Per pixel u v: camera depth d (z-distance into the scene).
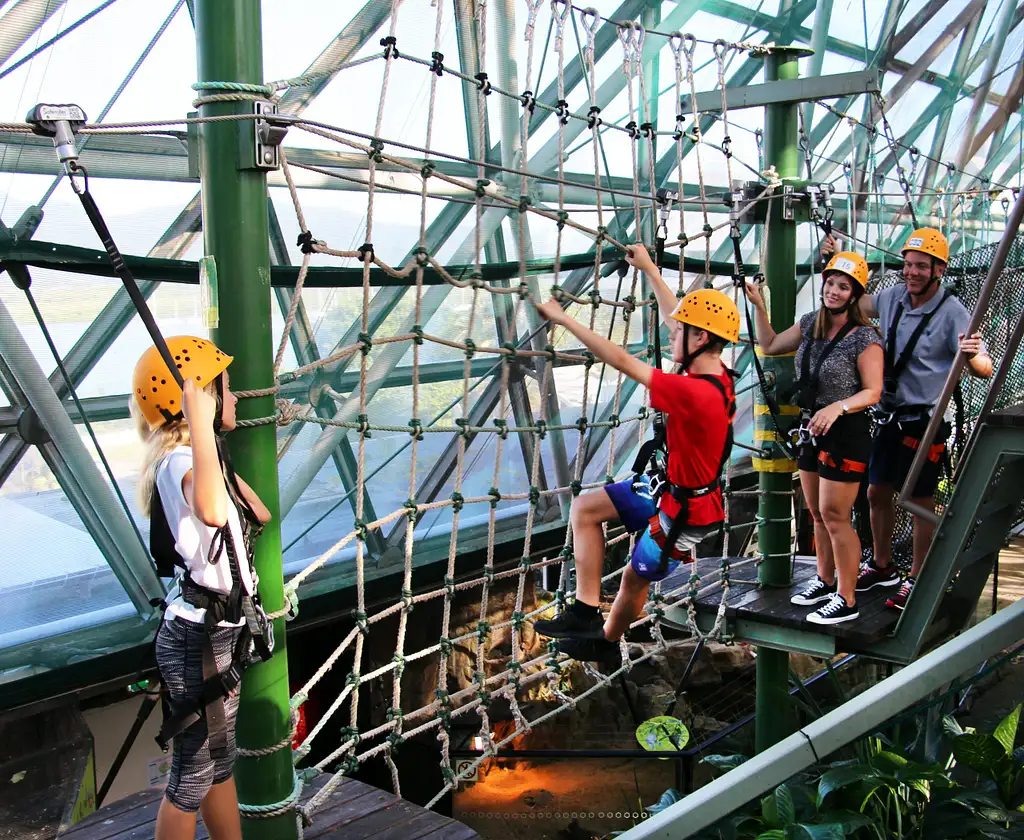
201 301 2.68
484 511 8.96
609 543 4.10
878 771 4.45
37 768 6.25
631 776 9.16
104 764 6.94
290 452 7.31
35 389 5.82
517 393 8.56
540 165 7.77
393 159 3.16
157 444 2.36
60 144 2.21
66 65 5.25
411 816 3.16
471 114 7.07
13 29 4.87
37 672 6.28
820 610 4.97
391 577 8.26
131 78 5.58
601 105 7.90
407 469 8.12
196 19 2.58
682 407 3.30
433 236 7.34
